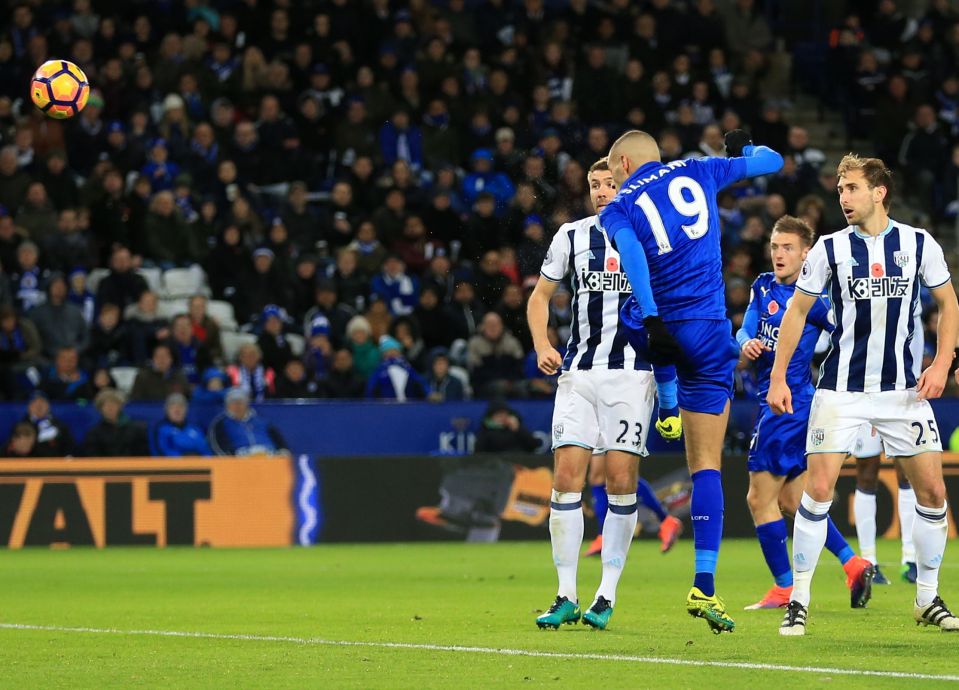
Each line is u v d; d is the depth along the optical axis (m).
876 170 21.48
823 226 63.38
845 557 26.61
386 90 67.00
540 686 16.38
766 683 16.44
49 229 58.81
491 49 72.50
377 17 70.38
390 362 53.72
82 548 48.00
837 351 21.91
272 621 24.75
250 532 49.16
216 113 64.00
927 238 21.64
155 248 58.75
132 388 51.75
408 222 60.78
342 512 49.94
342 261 58.53
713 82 71.38
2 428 50.41
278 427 51.44
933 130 71.81
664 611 26.02
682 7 76.12
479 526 50.72
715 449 21.38
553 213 61.28
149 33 67.75
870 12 82.38
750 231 62.09
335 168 65.06
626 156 21.67
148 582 34.34
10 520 48.19
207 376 52.03
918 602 22.62
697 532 21.34
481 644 20.62
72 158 62.66
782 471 26.50
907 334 21.77
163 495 48.91
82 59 64.31
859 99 76.56
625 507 22.45
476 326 57.56
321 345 54.34
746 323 27.50
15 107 64.56
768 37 79.25
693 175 21.38
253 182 63.59
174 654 19.83
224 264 58.50
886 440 22.02
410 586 32.69
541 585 32.84
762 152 22.14
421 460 50.53
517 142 65.12
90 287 57.62
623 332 22.16
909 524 33.44
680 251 20.94
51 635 22.59
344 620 24.83
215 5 71.81
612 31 72.81
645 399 22.27
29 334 52.72
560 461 22.48
